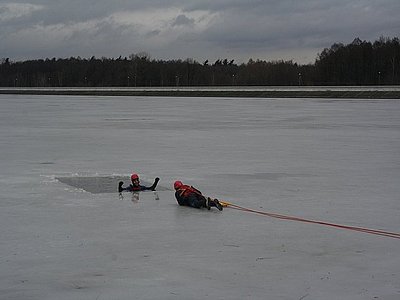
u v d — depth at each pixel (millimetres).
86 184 16969
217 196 15320
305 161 22047
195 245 10555
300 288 8383
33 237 11086
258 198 15055
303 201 14680
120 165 20922
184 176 18547
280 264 9461
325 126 38688
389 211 13516
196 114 53031
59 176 18422
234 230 11672
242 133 33656
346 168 20297
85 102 86500
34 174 18828
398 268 9297
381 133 33562
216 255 9938
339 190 16188
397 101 80562
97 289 8336
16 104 78812
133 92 128625
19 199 14758
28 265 9398
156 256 9867
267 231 11602
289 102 81062
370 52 159750
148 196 15219
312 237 11164
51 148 26266
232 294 8148
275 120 44625
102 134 33094
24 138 30906
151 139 30188
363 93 96062
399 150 25547
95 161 21984
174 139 30219
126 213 13164
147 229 11703
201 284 8531
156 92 125000
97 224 12117
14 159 22562
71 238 11008
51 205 14023
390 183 17328
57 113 55469
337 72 159500
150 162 21688
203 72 191375
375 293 8211
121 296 8070
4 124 41094
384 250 10289
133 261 9586
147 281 8648
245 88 122812
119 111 58812
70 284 8539
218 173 19125
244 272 9062
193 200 13719
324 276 8898
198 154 24109
